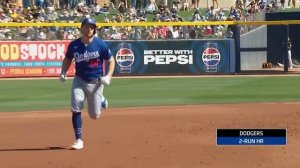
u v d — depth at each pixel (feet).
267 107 177.99
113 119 155.94
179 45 335.47
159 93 230.48
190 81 289.74
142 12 454.40
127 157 102.78
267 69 371.35
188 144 114.62
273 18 396.16
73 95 110.52
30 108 187.52
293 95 216.33
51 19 417.28
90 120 154.20
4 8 423.23
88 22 107.24
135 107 185.78
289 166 94.43
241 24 338.95
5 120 157.28
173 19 419.54
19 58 326.65
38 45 328.90
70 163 98.37
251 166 94.63
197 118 153.58
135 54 333.62
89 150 110.01
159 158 101.60
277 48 384.47
